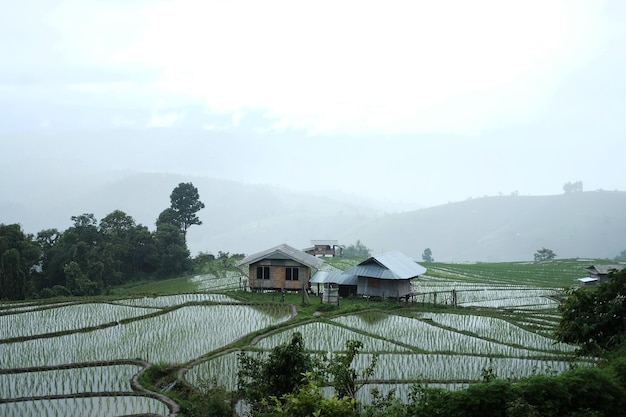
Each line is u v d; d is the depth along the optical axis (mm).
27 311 38531
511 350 29078
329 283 45594
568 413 13969
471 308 42188
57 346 29578
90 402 20984
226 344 29828
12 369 24906
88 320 35938
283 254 47750
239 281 55750
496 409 13906
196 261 78938
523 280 61875
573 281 60625
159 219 87188
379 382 23672
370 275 44344
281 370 19109
